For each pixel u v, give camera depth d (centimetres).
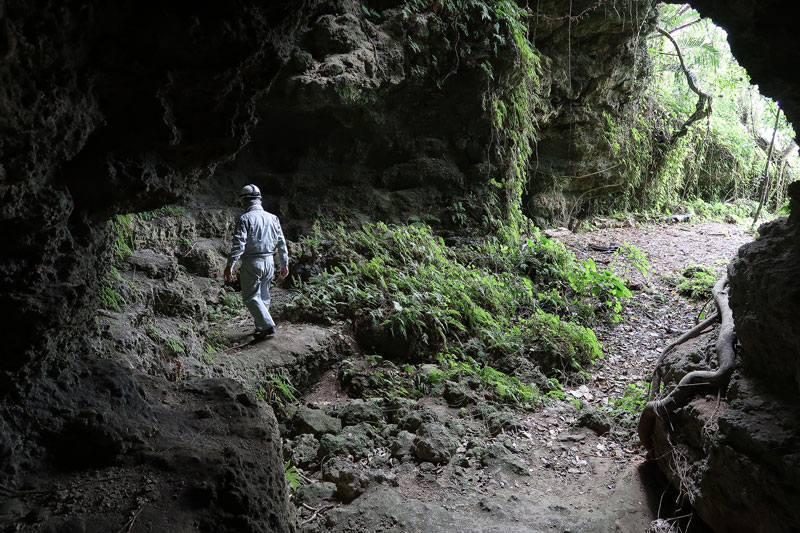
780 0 254
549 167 1250
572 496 457
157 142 268
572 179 1305
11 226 236
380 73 879
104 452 264
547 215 1254
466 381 630
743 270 360
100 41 225
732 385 379
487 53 950
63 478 251
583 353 715
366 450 510
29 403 266
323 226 926
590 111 1229
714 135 1634
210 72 253
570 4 1037
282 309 752
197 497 242
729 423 337
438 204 1013
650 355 724
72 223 267
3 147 205
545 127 1212
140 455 265
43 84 209
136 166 265
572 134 1238
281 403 582
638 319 821
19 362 255
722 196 1709
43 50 202
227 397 324
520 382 643
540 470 496
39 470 253
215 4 237
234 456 269
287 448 505
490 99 979
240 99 280
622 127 1325
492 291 794
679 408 429
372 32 885
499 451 505
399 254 862
